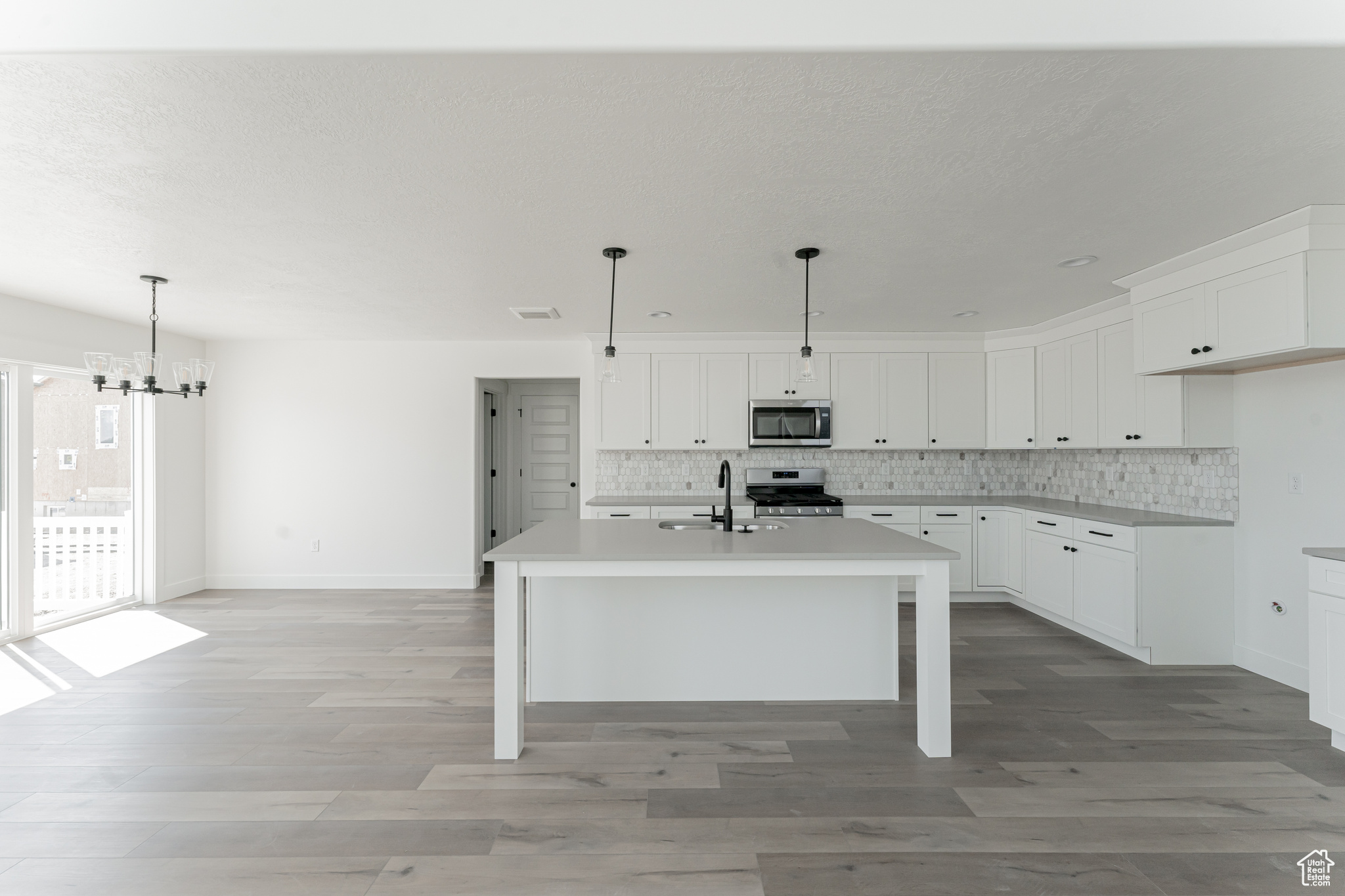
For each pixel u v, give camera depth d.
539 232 3.02
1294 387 3.49
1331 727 2.74
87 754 2.72
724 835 2.14
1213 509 4.02
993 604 5.51
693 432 5.76
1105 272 3.68
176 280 3.87
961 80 1.77
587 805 2.33
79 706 3.25
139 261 3.47
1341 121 1.99
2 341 4.18
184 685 3.55
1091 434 4.70
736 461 6.11
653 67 1.70
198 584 5.93
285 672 3.75
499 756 2.68
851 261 3.48
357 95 1.84
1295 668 3.49
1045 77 1.75
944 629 2.70
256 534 6.04
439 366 6.08
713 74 1.74
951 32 1.59
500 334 5.69
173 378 5.64
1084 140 2.13
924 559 2.70
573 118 1.98
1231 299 3.17
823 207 2.70
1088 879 1.91
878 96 1.85
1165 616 3.87
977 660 4.00
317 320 5.09
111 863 2.00
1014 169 2.34
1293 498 3.50
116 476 5.36
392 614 5.09
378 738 2.88
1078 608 4.44
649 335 5.66
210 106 1.90
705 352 5.77
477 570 6.14
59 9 1.57
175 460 5.66
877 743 2.83
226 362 6.03
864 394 5.76
